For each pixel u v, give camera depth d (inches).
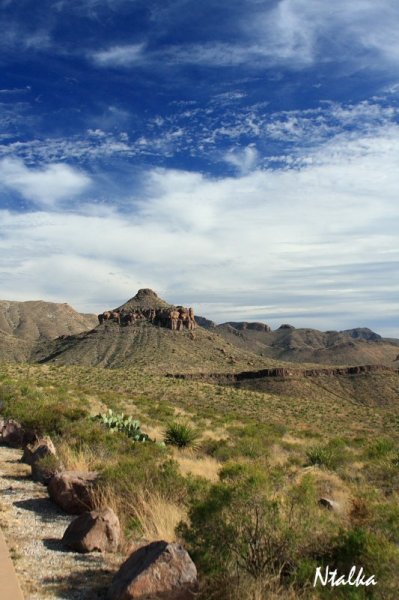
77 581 229.8
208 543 234.1
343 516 332.8
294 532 236.8
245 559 227.0
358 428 1889.8
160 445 660.1
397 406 4205.2
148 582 203.0
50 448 482.9
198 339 7460.6
